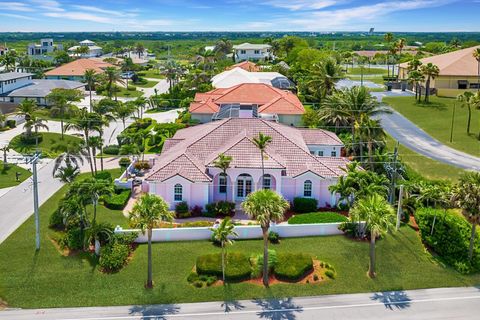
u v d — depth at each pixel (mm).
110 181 61562
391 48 155125
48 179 68312
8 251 46875
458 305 39625
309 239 49625
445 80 115625
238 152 57188
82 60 165000
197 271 43312
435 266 45375
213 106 90438
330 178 56031
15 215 55500
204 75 130875
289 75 140625
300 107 86750
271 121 72250
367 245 48406
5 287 41406
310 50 154000
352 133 71562
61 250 47281
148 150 81438
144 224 40062
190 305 39438
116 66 175500
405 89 128125
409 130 87750
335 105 72875
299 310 38750
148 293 40781
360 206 44281
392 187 54250
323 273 43719
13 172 70688
